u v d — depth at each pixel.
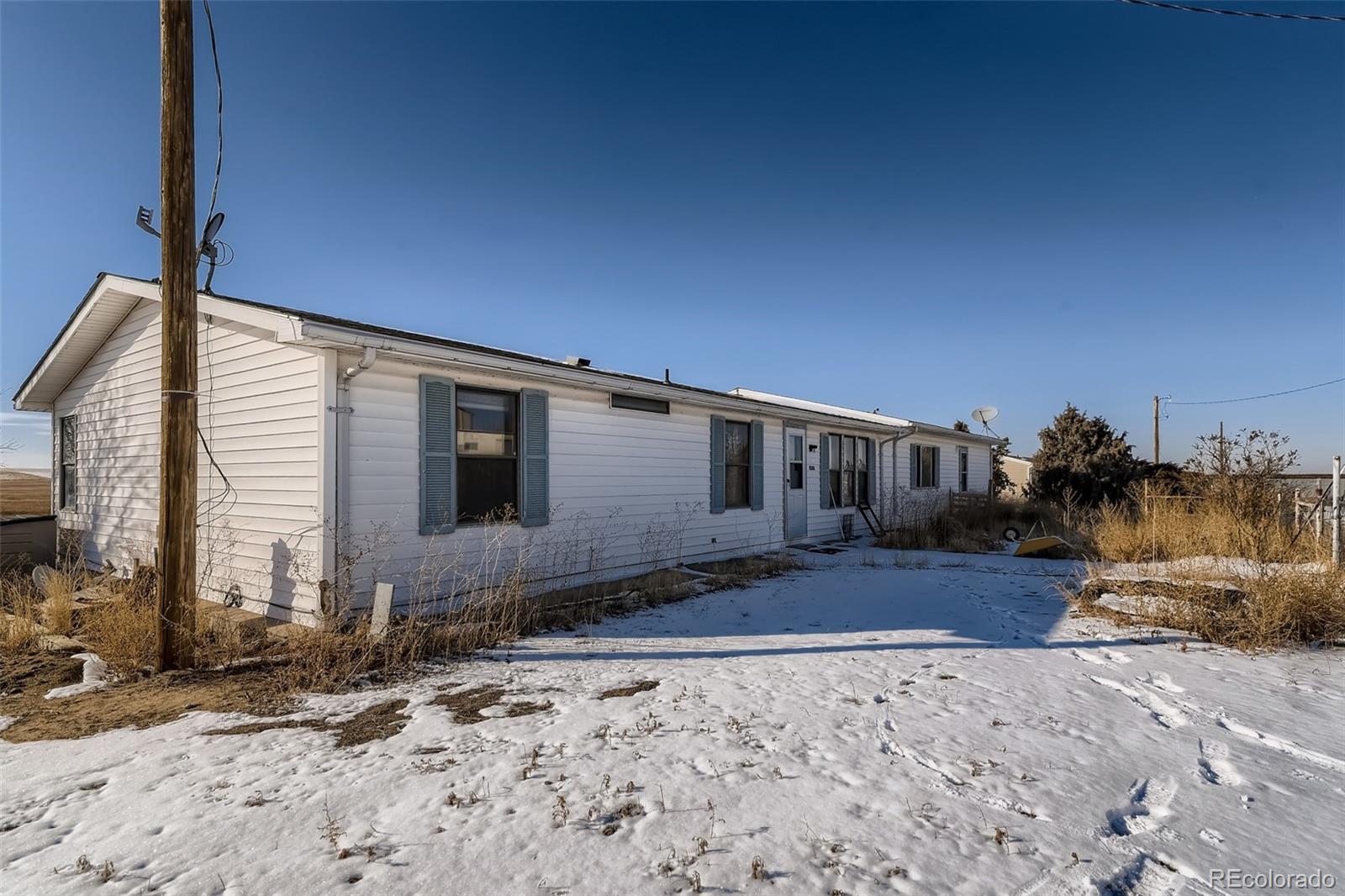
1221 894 2.32
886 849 2.55
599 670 5.14
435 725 3.90
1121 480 20.67
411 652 5.37
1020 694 4.48
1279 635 5.78
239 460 7.22
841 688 4.61
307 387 6.41
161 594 5.03
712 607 7.66
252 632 5.96
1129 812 2.90
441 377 7.19
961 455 21.31
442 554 7.15
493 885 2.34
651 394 9.61
